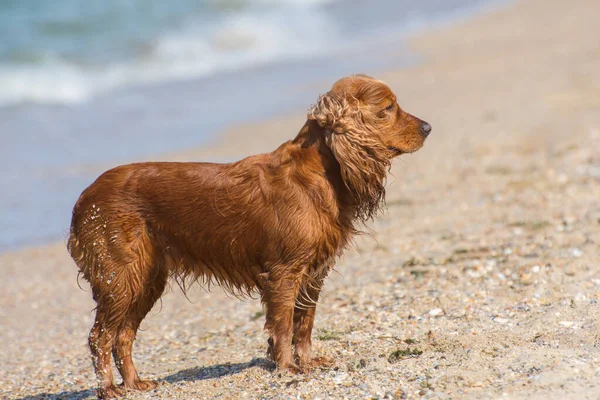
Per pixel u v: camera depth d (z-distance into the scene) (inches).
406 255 453.1
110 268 293.4
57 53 1194.0
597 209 473.1
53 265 555.2
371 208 295.6
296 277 288.2
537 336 311.9
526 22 1231.5
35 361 383.9
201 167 297.6
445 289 383.9
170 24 1376.7
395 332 335.6
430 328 334.6
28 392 338.3
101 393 301.4
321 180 284.8
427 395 264.8
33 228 618.2
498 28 1218.6
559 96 779.4
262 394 283.4
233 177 292.2
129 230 294.0
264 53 1263.5
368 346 321.1
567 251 407.5
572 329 315.3
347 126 280.2
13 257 569.3
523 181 560.1
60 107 1003.9
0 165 763.4
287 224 283.1
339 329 348.5
